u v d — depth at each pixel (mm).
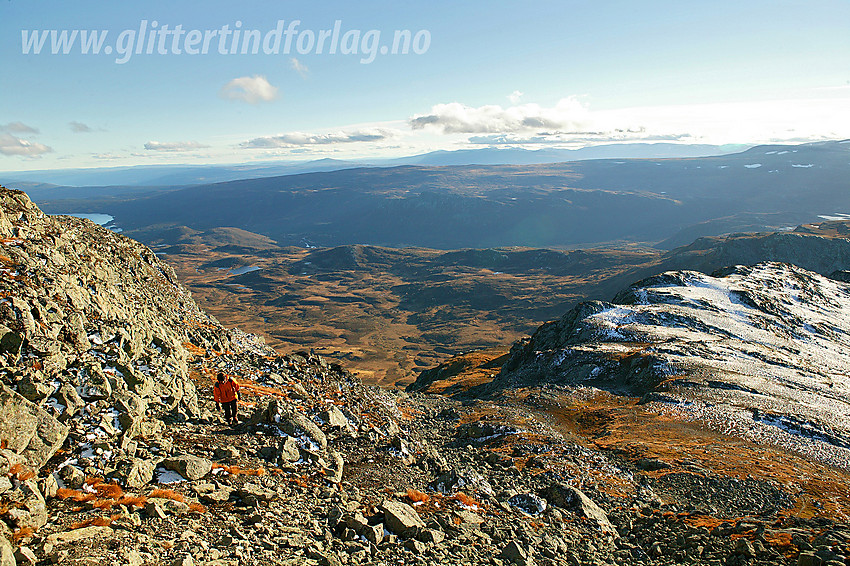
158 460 17250
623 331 121125
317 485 20734
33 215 34094
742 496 38531
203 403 26984
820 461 51656
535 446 48906
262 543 13797
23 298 19203
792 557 21453
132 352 24359
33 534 10922
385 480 24953
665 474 44156
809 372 98125
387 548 16469
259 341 58031
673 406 73625
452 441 52344
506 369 144500
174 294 56219
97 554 10594
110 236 57594
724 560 22250
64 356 18844
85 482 14211
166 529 13055
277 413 25984
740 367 94312
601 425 68875
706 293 156750
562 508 30234
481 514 24016
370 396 49156
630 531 29344
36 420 14258
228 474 18422
